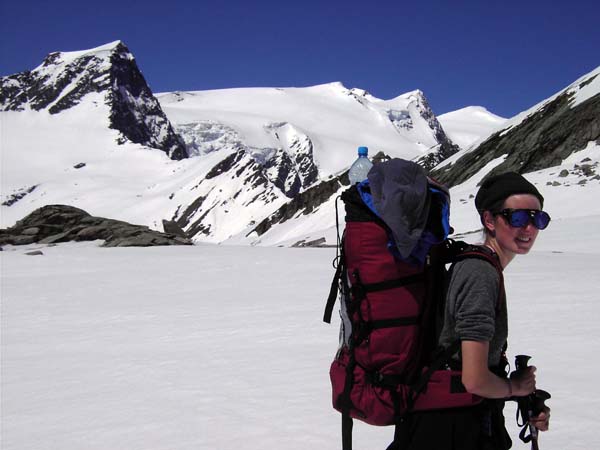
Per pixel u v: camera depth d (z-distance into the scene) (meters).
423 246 2.39
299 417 4.94
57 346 8.80
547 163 67.38
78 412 5.53
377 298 2.40
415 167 2.43
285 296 12.62
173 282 16.52
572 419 4.49
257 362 6.94
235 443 4.48
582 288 11.08
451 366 2.41
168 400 5.68
